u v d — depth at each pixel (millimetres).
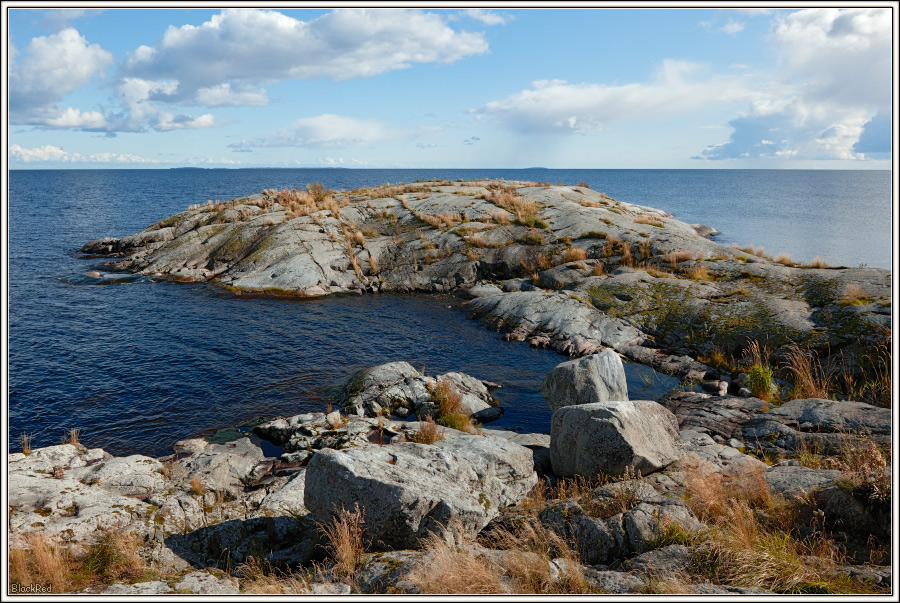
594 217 34375
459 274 30953
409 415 15086
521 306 23766
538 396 16547
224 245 35031
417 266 31750
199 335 21594
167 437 13609
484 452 9836
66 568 6621
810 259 38969
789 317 18766
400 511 7238
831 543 6211
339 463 7738
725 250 27875
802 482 7883
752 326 18922
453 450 9930
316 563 7305
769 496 7594
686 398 14375
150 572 6914
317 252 32219
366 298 28984
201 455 11734
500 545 7324
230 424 14383
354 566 6703
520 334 21922
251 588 6230
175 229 39312
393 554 6855
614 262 28781
